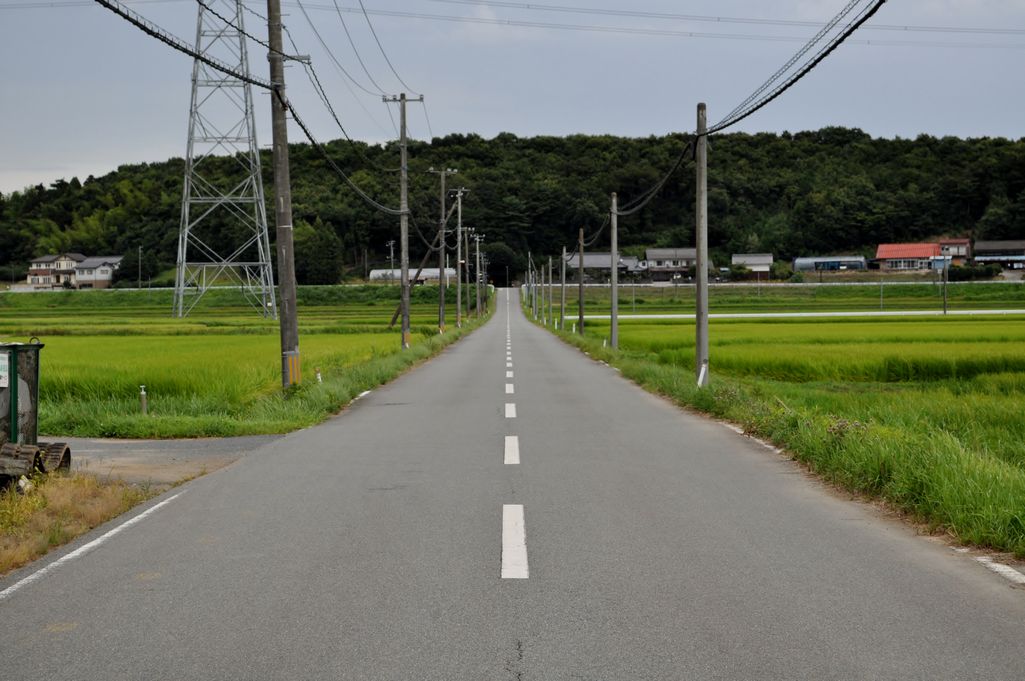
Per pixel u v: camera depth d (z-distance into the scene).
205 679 3.67
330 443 11.05
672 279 139.75
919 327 46.16
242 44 45.16
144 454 10.56
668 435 11.53
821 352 26.88
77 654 3.98
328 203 140.38
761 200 161.75
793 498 7.47
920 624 4.30
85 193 166.12
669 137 156.38
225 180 124.25
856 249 155.00
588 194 143.62
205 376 17.11
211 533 6.38
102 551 5.90
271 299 69.06
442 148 148.12
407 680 3.64
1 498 7.50
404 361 25.83
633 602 4.68
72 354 25.64
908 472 7.21
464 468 9.02
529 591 4.89
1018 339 34.31
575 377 22.09
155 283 123.62
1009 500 6.15
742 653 3.92
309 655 3.94
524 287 145.12
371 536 6.21
